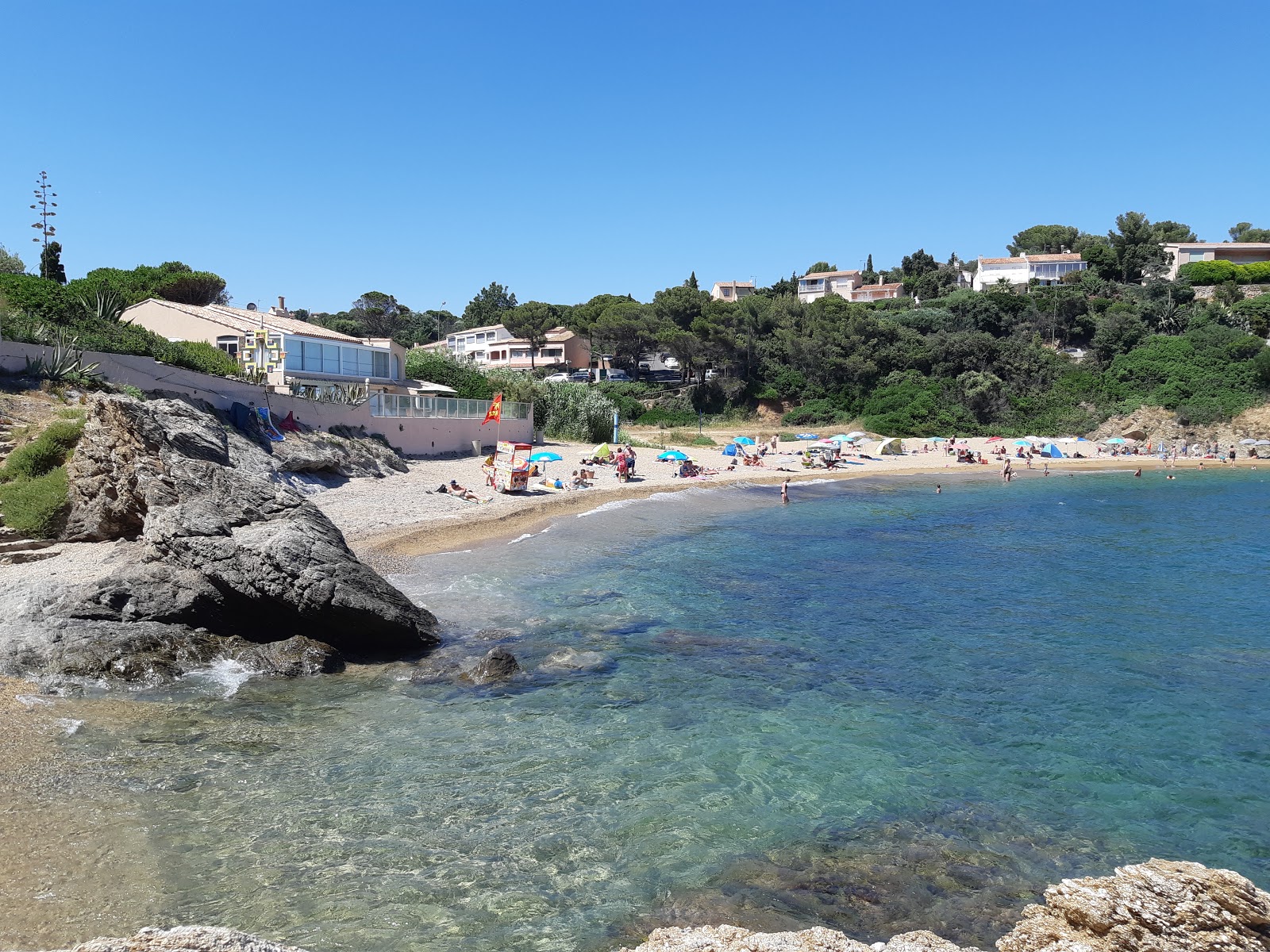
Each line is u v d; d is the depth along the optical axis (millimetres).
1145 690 15875
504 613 20406
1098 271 122250
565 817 10430
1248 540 33562
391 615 16953
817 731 13625
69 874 8477
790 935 6512
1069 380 88750
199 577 16703
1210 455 72000
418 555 26109
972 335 94000
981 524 38031
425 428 46812
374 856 9305
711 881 9078
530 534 30812
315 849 9383
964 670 17016
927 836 10266
